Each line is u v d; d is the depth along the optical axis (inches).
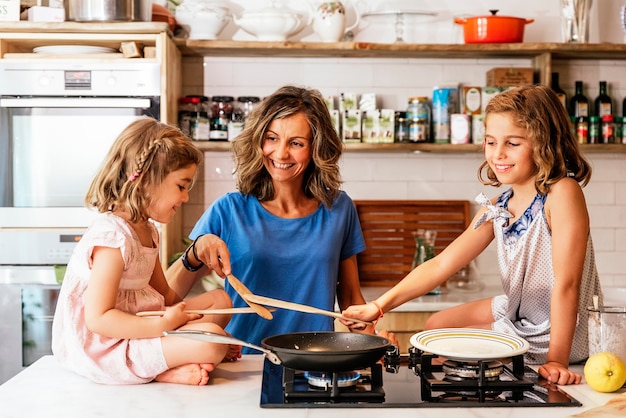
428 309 141.6
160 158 75.2
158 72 142.9
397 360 76.3
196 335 67.4
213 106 156.9
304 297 97.7
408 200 165.3
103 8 141.8
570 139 82.1
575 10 156.3
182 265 92.8
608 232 167.6
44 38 143.6
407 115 158.1
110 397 65.7
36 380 71.4
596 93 166.2
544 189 80.5
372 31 164.1
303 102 93.9
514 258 84.3
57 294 143.2
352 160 165.8
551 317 77.9
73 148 143.6
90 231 74.3
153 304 77.5
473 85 165.3
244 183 97.9
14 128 143.0
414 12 157.0
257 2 163.2
